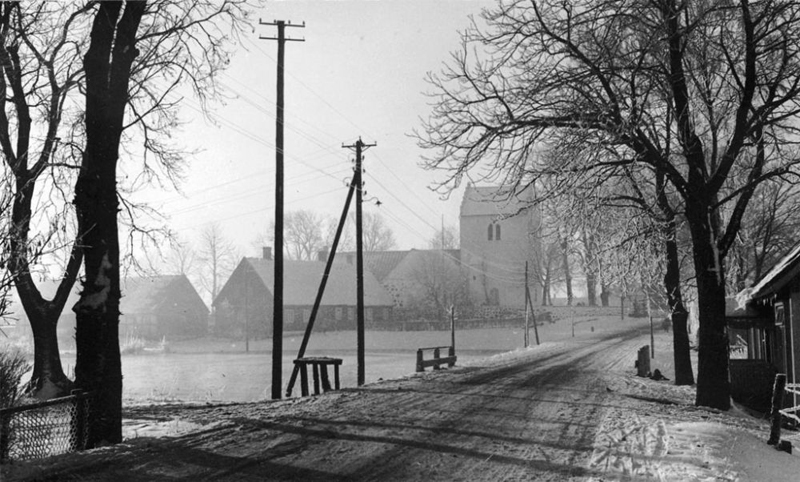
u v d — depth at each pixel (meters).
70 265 18.80
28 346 44.34
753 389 20.95
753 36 15.71
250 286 83.88
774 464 10.80
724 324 16.64
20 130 19.03
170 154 20.16
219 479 8.48
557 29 15.84
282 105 25.66
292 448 10.41
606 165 15.83
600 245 18.94
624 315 90.56
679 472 9.33
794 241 32.53
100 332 10.88
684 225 23.00
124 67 11.64
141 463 9.22
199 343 76.38
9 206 9.66
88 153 11.31
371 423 12.88
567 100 15.62
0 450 8.84
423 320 84.00
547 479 8.95
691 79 17.19
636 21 15.30
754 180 15.69
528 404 16.23
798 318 18.23
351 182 31.39
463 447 10.86
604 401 17.19
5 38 17.69
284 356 58.69
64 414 10.47
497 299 98.94
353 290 89.94
